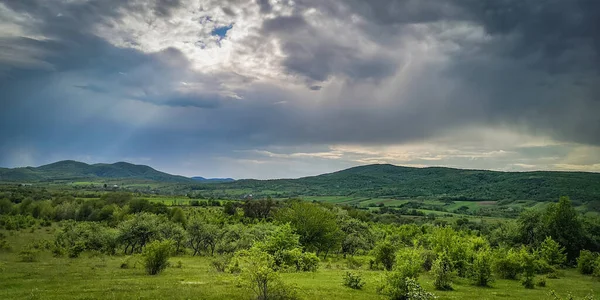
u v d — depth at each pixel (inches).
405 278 1194.0
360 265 2436.0
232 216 5718.5
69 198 6082.7
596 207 6456.7
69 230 2974.9
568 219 3011.8
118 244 2906.0
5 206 4970.5
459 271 1895.9
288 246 1996.8
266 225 3575.3
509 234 3326.8
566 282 1845.5
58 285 1203.9
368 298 1167.6
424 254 2001.7
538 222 3181.6
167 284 1293.1
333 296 1169.4
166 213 5344.5
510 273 1937.7
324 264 2492.6
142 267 1835.6
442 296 1283.2
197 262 2409.0
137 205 5570.9
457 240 2111.2
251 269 1037.2
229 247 3120.1
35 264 1768.0
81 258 2247.8
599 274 2114.9
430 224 6127.0
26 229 3809.1
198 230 3260.3
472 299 1244.5
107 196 6604.3
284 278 1608.0
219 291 1159.6
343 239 3531.0
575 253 2940.5
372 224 5708.7
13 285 1177.4
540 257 2652.6
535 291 1502.2
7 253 2229.3
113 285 1234.0
